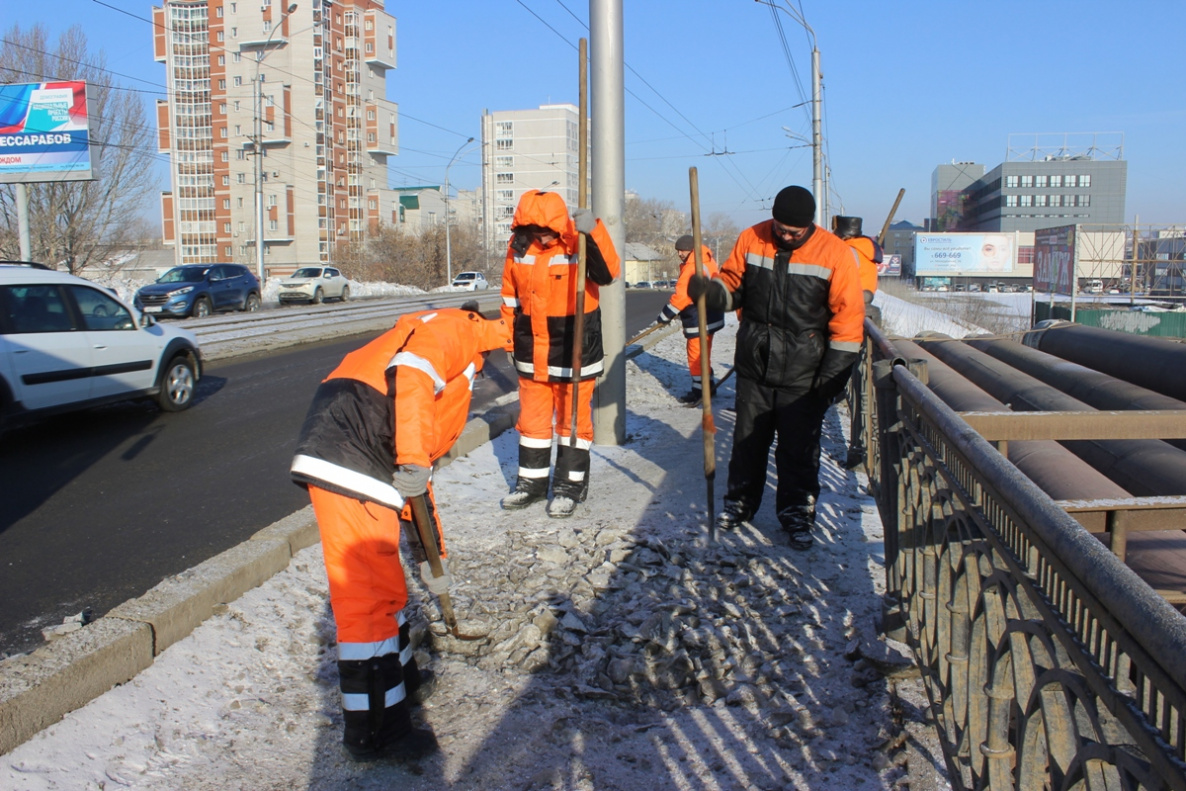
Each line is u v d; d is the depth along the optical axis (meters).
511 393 9.02
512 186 105.31
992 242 71.81
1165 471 3.38
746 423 4.73
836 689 3.31
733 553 4.47
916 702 3.20
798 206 4.34
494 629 3.74
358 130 81.00
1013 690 1.99
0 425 7.09
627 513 5.14
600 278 5.04
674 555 4.42
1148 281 33.62
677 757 2.95
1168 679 1.22
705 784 2.79
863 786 2.76
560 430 5.26
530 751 2.98
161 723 3.03
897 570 3.42
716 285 4.50
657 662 3.48
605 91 6.70
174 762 2.86
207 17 75.31
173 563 4.66
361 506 2.87
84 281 8.16
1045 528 1.67
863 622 3.77
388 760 2.92
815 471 4.65
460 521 5.05
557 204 4.93
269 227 75.44
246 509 5.60
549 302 5.00
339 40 78.88
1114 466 3.71
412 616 3.88
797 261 4.46
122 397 8.28
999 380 5.47
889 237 132.00
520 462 5.29
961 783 2.45
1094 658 1.50
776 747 2.98
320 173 76.25
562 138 103.75
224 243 77.12
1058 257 26.86
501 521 5.04
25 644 3.71
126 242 34.19
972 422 2.99
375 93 83.00
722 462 6.35
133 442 7.59
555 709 3.22
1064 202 111.06
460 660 3.59
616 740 3.05
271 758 2.93
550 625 3.73
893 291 42.81
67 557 4.75
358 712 2.86
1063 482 3.35
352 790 2.79
